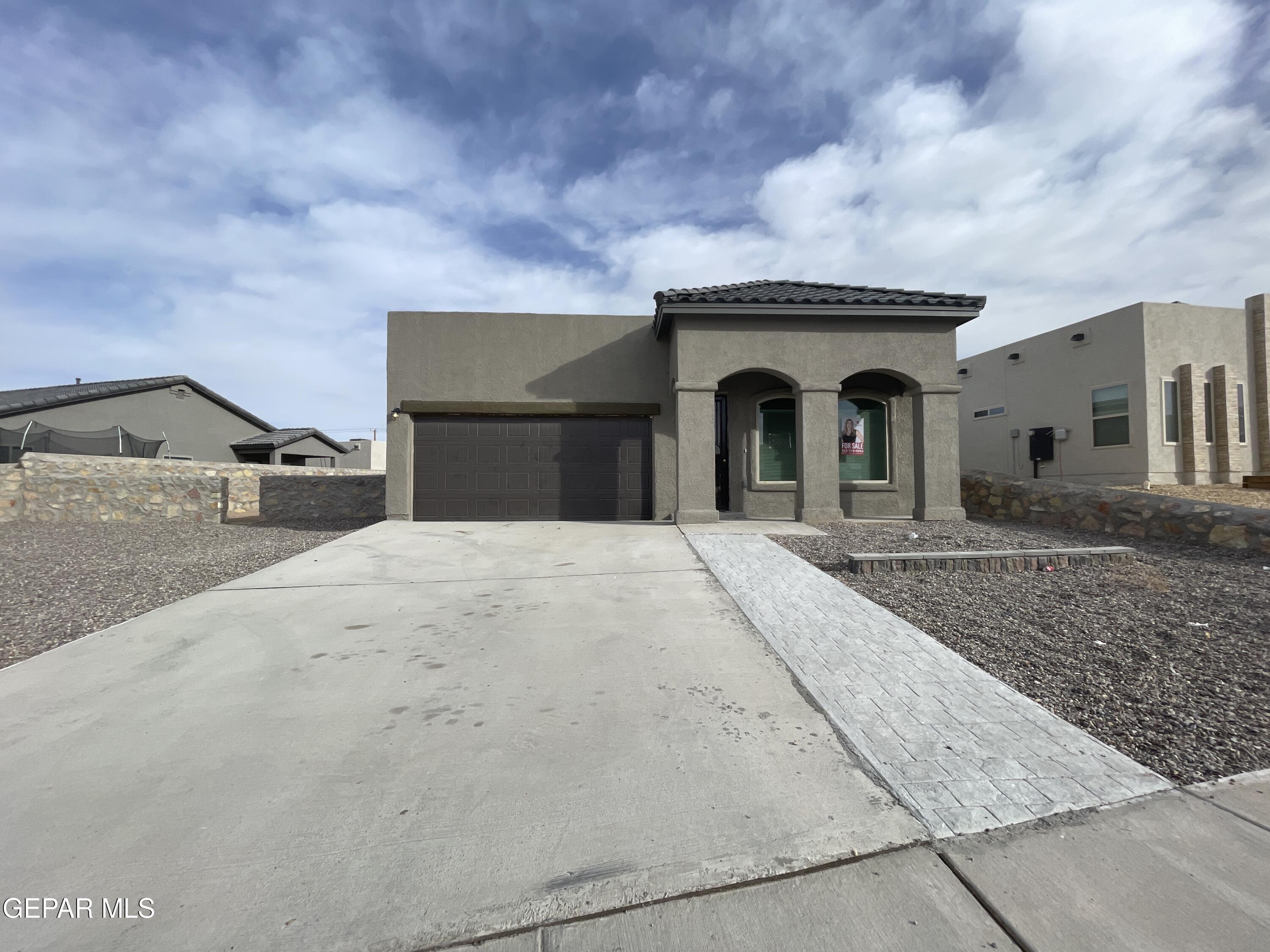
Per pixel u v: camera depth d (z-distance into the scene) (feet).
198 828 7.25
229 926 5.80
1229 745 9.05
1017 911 5.86
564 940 5.64
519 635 14.35
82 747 9.23
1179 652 12.99
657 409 36.81
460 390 36.55
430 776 8.33
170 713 10.39
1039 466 54.85
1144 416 45.73
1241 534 23.91
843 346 33.71
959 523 33.24
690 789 7.93
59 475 38.04
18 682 11.74
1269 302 47.67
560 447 37.17
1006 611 16.19
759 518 36.94
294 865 6.61
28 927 5.79
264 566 23.24
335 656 13.11
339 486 41.65
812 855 6.67
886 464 38.86
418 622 15.51
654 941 5.62
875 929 5.71
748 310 32.22
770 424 38.91
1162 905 5.89
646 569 21.17
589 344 37.14
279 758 8.87
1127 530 28.27
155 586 19.79
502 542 27.04
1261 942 5.43
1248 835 6.93
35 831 7.22
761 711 10.21
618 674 11.87
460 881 6.35
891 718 9.91
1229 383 46.14
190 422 79.30
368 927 5.79
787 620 15.29
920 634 14.16
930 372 34.01
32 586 19.79
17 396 68.13
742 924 5.79
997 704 10.46
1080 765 8.46
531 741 9.29
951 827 7.12
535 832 7.11
